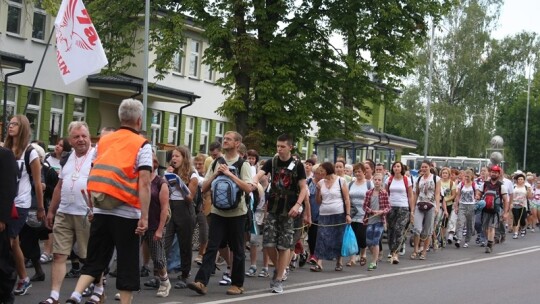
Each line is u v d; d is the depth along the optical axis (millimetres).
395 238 17859
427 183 19062
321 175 15789
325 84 30906
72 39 16047
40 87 31469
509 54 68938
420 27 30969
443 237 22500
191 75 41781
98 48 16016
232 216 11609
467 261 18906
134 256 8594
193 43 41781
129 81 33156
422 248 19156
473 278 15406
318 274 15234
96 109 34469
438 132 65875
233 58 28391
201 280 11570
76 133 10125
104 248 8656
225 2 28375
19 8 30469
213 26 27891
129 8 29469
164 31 27781
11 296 9141
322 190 15820
